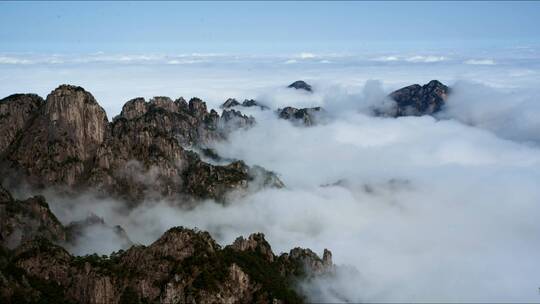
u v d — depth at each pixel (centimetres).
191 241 14550
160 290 13538
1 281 13000
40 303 12975
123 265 14188
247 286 14225
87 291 13362
